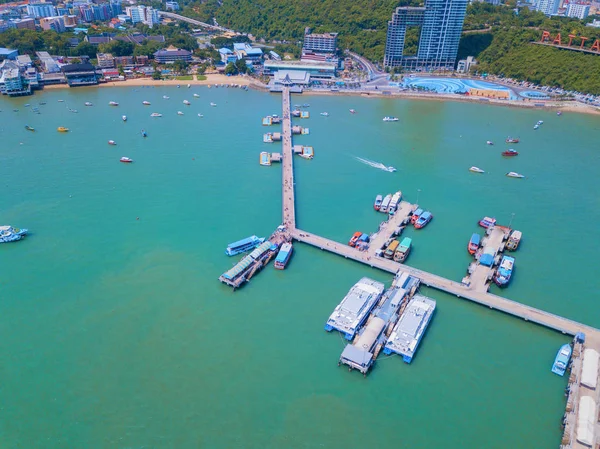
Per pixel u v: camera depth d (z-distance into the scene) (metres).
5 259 161.12
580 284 154.12
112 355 123.38
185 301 143.12
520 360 124.44
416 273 155.00
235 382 116.12
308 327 133.50
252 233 178.88
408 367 121.56
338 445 101.81
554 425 107.38
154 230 179.88
